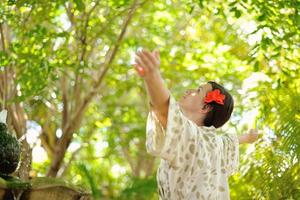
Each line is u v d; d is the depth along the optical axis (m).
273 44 5.94
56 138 8.84
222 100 3.68
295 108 5.29
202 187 3.30
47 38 6.71
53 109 8.73
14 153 3.17
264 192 5.29
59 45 7.94
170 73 9.82
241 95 7.39
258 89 6.59
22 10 7.15
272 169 5.24
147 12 8.98
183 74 9.88
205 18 8.70
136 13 8.66
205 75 9.25
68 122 8.02
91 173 2.75
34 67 6.45
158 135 3.11
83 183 3.32
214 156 3.43
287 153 5.03
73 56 7.30
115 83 9.87
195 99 3.72
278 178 5.19
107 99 10.43
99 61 9.48
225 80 9.23
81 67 7.14
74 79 7.81
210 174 3.37
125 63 9.63
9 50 6.71
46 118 8.72
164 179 3.38
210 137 3.47
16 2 6.27
